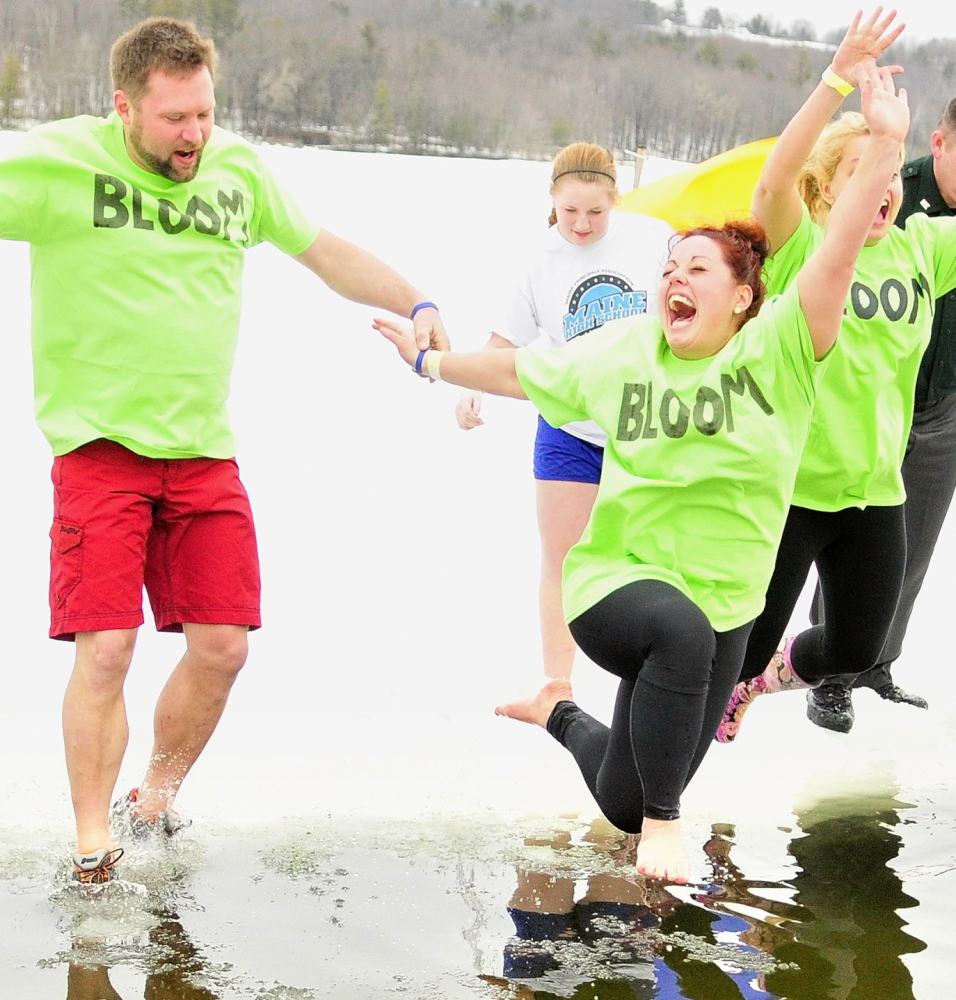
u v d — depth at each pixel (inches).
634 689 173.3
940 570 362.9
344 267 215.9
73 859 184.5
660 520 177.5
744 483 174.9
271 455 447.2
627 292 258.7
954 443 254.2
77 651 190.4
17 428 456.1
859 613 218.5
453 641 290.8
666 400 177.5
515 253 861.2
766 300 183.8
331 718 249.3
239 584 200.7
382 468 439.2
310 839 201.6
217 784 220.5
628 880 190.5
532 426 515.8
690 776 186.2
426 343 211.3
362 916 177.5
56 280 188.5
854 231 167.8
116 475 190.9
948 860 201.2
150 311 188.7
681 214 296.5
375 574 333.7
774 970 165.8
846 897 187.6
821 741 252.8
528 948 169.6
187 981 159.0
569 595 181.6
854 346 200.1
